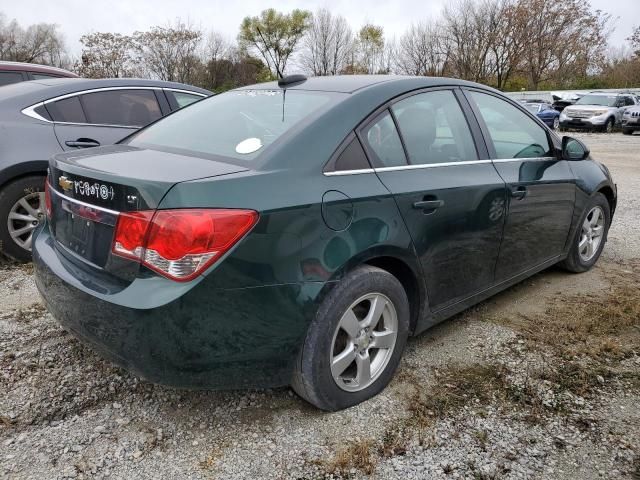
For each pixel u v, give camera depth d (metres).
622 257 4.99
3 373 2.78
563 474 2.20
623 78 40.25
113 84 5.06
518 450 2.33
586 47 43.00
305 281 2.23
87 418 2.47
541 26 41.31
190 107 3.34
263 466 2.21
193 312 2.03
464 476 2.17
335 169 2.42
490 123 3.38
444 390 2.75
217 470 2.18
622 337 3.36
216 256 2.03
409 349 3.16
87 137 4.71
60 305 2.38
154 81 5.36
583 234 4.41
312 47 47.91
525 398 2.70
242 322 2.12
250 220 2.09
